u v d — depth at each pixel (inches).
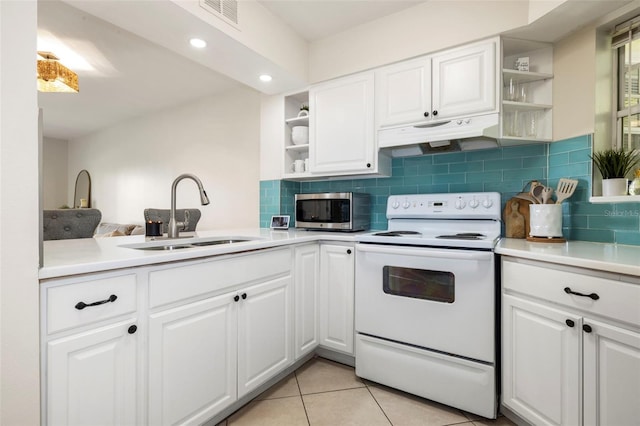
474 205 77.4
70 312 36.7
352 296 76.4
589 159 64.9
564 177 70.4
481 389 58.2
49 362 35.0
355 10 80.3
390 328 68.1
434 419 59.6
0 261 31.4
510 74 71.5
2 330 31.6
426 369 63.9
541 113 74.8
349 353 76.9
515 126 74.7
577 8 59.6
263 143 110.0
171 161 159.6
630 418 39.0
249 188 128.6
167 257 45.8
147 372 44.7
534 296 51.3
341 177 100.6
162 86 130.3
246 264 60.7
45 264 36.6
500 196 76.2
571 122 68.9
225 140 136.4
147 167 172.6
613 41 63.6
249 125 128.6
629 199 54.6
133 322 43.1
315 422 58.5
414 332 65.1
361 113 87.4
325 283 81.0
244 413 60.9
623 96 63.4
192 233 85.1
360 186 102.8
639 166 60.1
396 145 80.4
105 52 101.0
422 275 65.3
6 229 31.8
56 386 35.6
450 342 61.2
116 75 118.9
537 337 50.8
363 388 70.2
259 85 97.7
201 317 52.2
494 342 57.8
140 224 177.6
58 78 89.3
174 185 72.6
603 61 64.2
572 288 45.4
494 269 58.2
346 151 89.9
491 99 69.5
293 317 73.5
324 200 93.4
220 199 138.3
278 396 66.8
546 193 67.4
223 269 55.9
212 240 76.7
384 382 68.9
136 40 94.0
